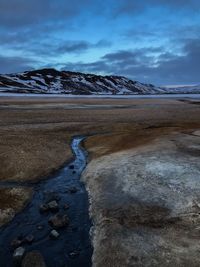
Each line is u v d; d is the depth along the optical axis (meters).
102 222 14.25
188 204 15.19
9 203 16.44
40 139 31.67
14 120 46.56
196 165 20.61
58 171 22.78
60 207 16.36
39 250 12.20
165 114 58.81
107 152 27.06
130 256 11.41
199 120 48.88
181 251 11.45
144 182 18.38
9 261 11.53
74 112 60.75
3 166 22.45
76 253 12.02
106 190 17.91
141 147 27.00
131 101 106.62
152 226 13.46
